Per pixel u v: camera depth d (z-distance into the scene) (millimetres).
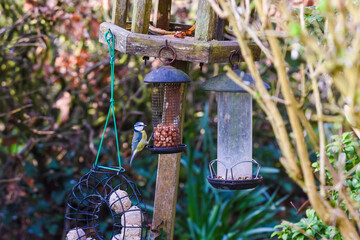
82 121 8477
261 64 8234
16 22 7613
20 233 8617
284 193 9219
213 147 8250
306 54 2498
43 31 7746
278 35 2688
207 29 4316
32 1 7344
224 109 4547
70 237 4484
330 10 2316
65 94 8141
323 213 2688
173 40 4301
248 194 8008
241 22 2711
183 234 7738
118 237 4387
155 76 4145
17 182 8234
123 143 8570
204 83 4312
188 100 8945
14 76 8078
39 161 8672
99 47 8023
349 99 2299
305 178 2586
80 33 7355
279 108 8297
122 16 5086
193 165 8617
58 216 8531
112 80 4574
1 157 8539
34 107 8273
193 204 7621
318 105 2547
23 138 8391
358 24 2266
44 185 8641
